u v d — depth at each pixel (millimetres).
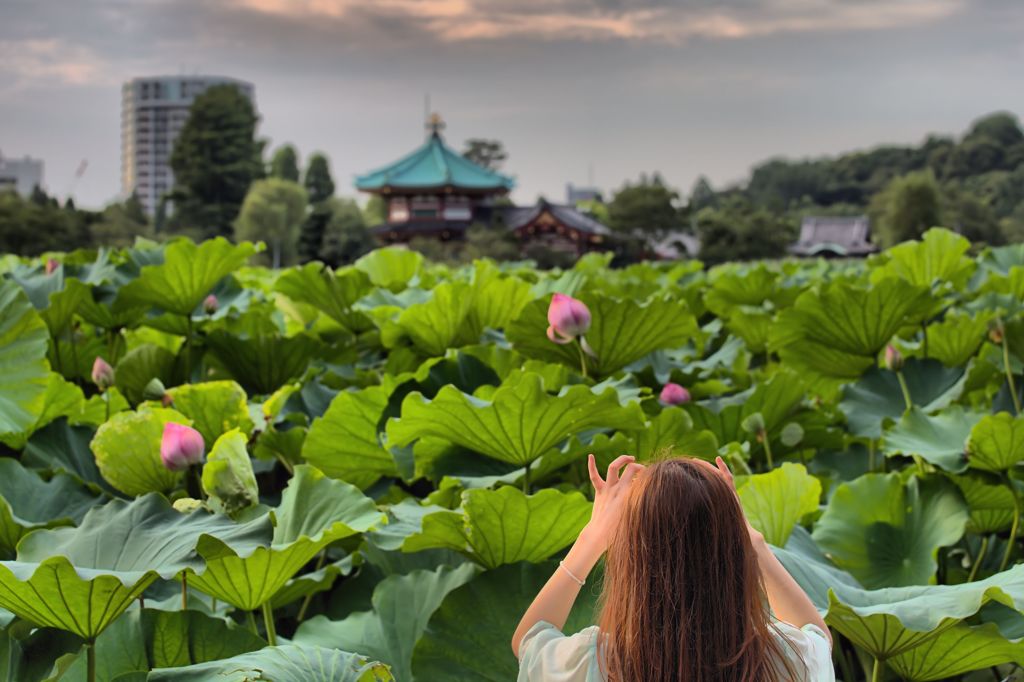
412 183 80188
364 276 6094
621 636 1772
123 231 69750
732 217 67062
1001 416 3207
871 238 84312
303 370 5242
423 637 2617
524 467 3285
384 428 3701
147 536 2287
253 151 97125
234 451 2559
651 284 7320
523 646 1964
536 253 71562
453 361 3943
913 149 130250
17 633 2441
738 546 1768
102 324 5234
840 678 3146
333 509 2705
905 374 4723
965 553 3859
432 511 2775
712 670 1727
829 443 4609
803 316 4793
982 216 74312
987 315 4902
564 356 4484
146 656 2441
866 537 3428
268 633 2637
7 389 3699
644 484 1807
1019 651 2354
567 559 2018
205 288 4969
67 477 3223
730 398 4355
